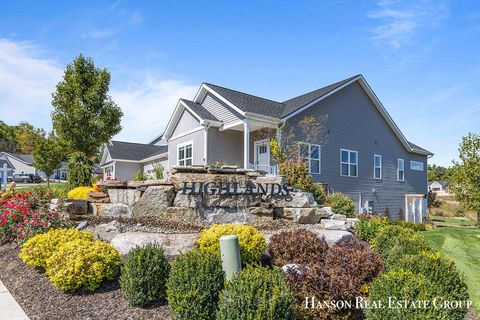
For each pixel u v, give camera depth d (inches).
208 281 140.3
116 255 192.7
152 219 294.8
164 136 722.8
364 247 207.2
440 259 159.6
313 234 223.8
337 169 673.6
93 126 737.0
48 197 386.6
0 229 294.2
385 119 824.9
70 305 162.9
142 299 156.4
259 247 211.2
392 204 826.2
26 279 202.8
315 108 638.5
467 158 584.1
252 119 529.3
